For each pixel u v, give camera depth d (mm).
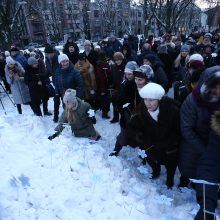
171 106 2949
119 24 45688
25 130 4727
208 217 2215
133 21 50656
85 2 45188
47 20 46812
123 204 2855
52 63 6453
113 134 5578
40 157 3703
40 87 6402
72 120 4270
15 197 2732
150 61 4738
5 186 2832
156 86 2846
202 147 2658
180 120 2807
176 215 2852
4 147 3855
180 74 5965
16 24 20250
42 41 55812
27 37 51906
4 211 2498
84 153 3828
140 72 3590
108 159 3848
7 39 16609
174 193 3305
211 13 39500
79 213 2654
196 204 2994
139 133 3297
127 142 3713
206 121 2584
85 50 7922
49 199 2773
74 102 4141
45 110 6871
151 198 3088
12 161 3459
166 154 3197
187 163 3008
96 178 2783
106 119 6520
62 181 3141
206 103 2533
